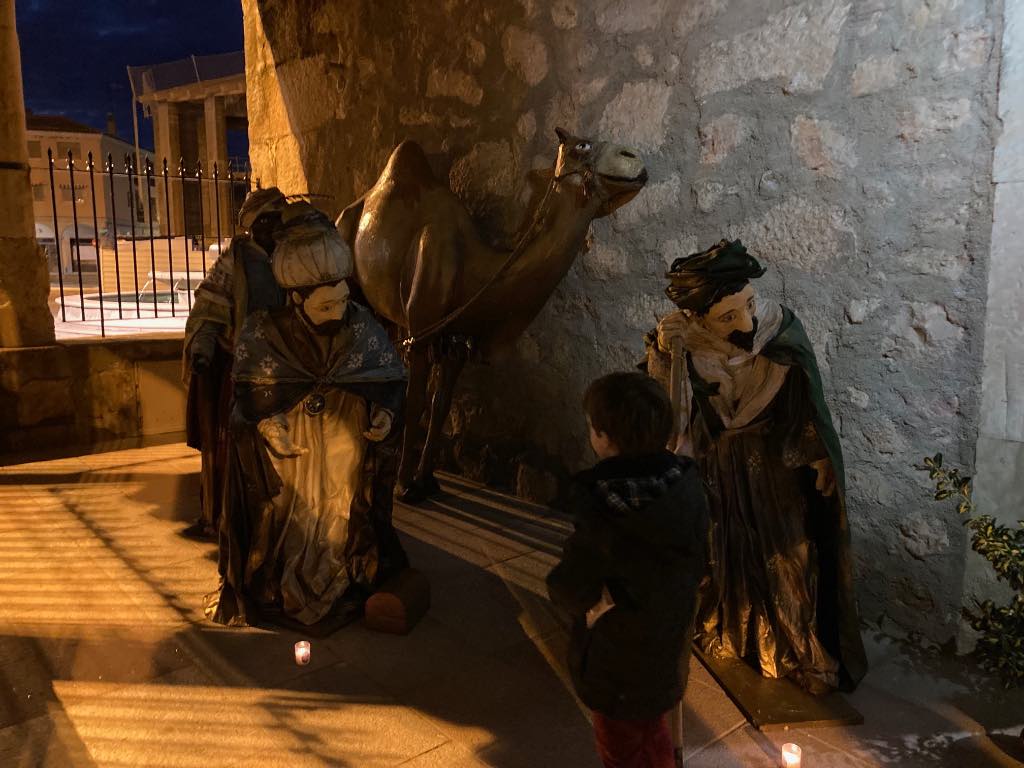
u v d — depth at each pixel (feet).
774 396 8.07
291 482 9.91
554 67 12.99
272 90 20.56
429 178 13.52
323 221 9.10
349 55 17.37
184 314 26.53
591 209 11.29
